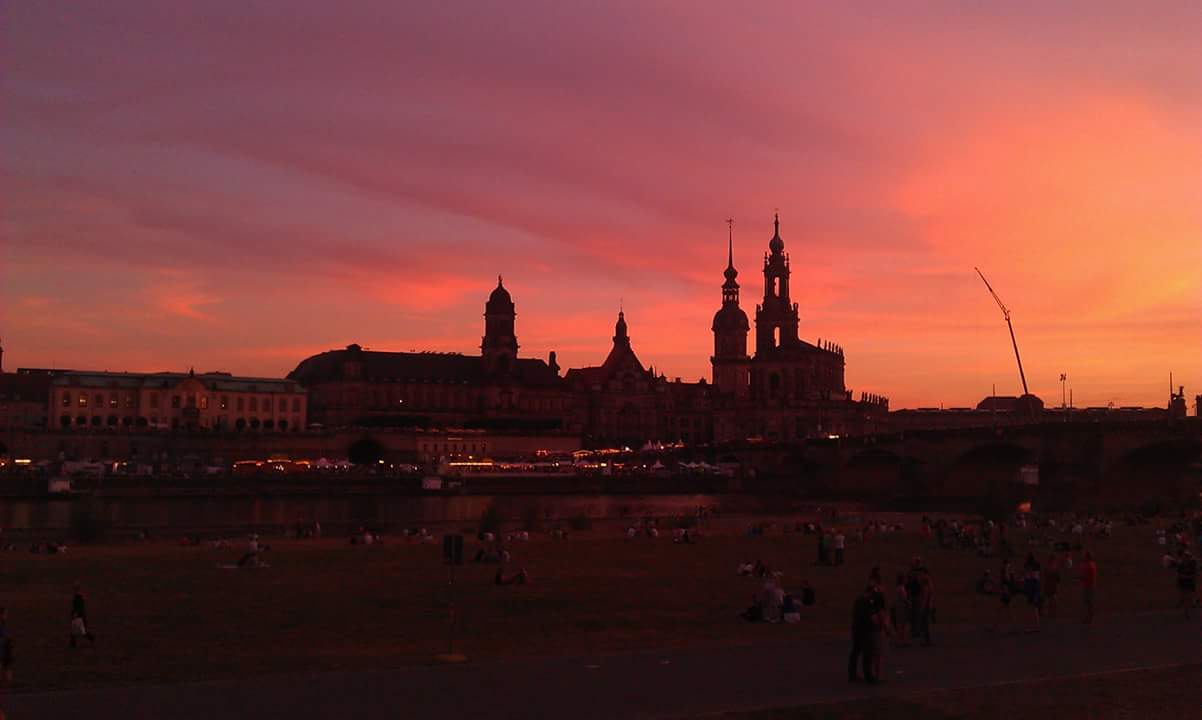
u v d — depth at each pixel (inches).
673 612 2741.1
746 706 1499.8
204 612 2723.9
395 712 1459.2
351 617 2664.9
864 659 1665.8
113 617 2623.0
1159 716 1478.8
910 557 4244.6
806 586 2797.7
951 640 2092.8
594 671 1748.3
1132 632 2201.0
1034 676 1723.7
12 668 1877.5
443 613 2728.8
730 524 6850.4
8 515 7440.9
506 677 1699.1
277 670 1820.9
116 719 1419.8
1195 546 4416.8
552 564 3890.3
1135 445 7770.7
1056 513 7278.5
